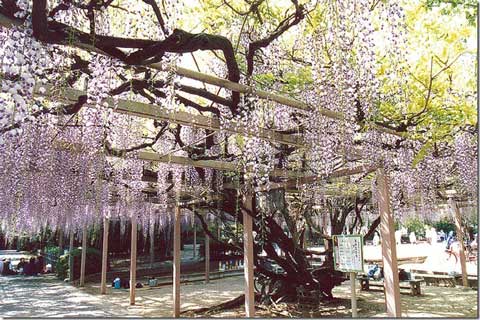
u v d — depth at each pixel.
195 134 4.57
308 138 3.88
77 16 2.14
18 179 4.03
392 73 2.67
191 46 2.10
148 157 4.40
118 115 4.02
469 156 4.64
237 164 4.62
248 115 3.37
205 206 5.90
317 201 5.90
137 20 2.46
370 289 7.61
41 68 1.93
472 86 3.33
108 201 5.87
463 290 7.54
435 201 7.17
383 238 4.12
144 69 2.67
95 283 9.95
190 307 6.46
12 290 8.70
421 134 3.94
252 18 3.25
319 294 5.98
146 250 13.11
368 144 3.93
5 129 1.82
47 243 13.80
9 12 1.78
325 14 2.60
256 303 6.17
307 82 3.41
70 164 4.34
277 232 5.75
